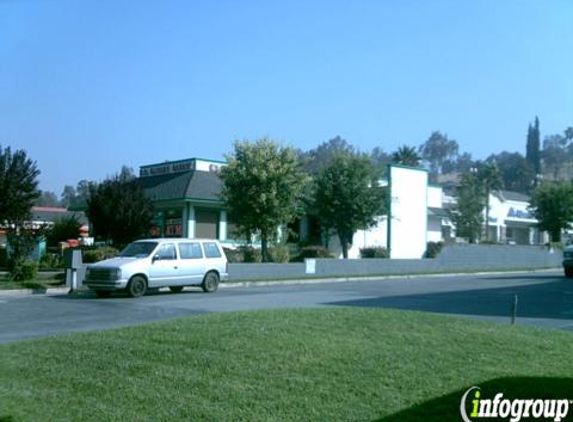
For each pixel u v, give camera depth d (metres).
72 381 7.50
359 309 11.78
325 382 7.05
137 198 29.70
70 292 22.55
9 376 7.86
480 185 60.62
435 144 171.12
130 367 7.83
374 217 38.69
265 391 6.84
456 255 43.50
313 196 38.00
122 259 21.20
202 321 10.24
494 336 9.23
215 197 34.91
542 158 161.00
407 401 6.49
